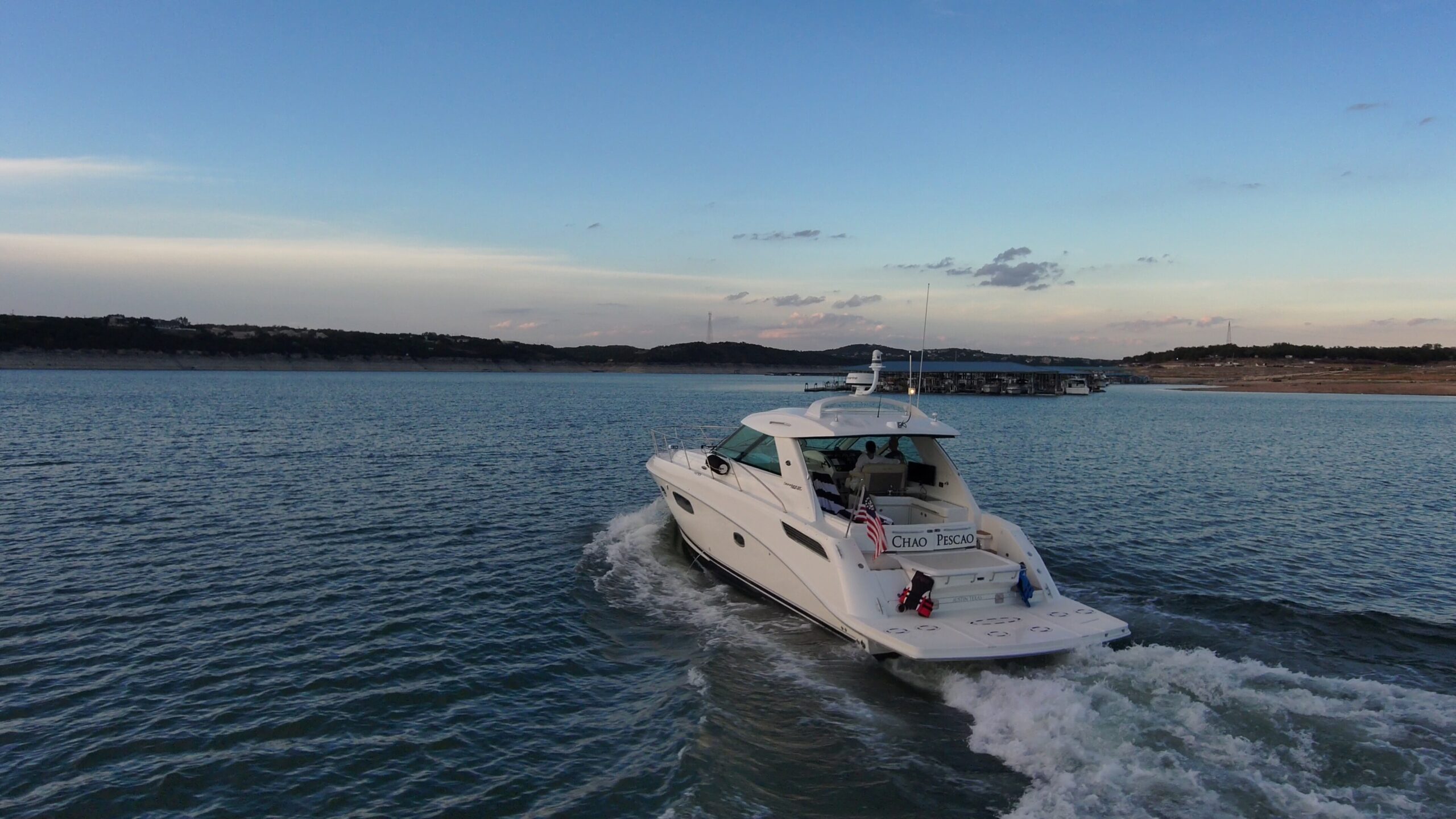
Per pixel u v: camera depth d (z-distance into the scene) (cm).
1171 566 1439
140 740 775
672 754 732
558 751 758
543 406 6831
